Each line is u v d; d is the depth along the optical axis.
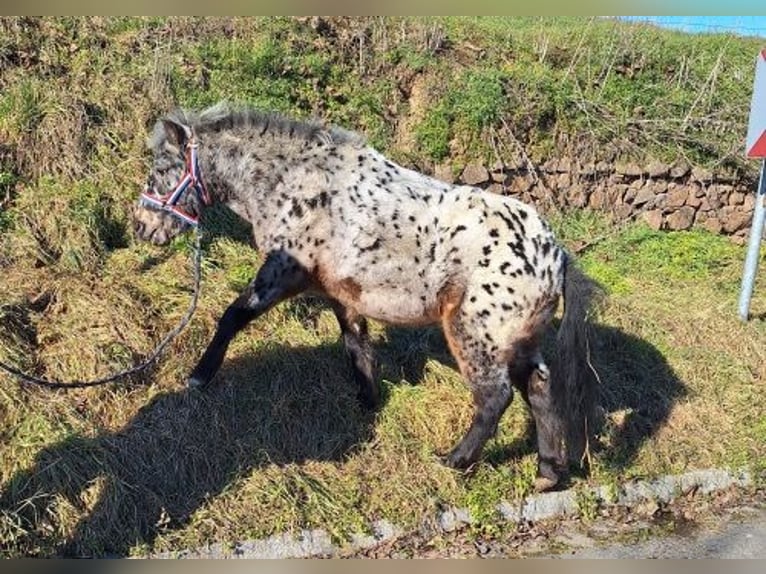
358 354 2.86
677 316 3.83
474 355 2.55
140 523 2.36
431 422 2.88
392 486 2.61
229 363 2.87
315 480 2.59
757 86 3.72
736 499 2.94
